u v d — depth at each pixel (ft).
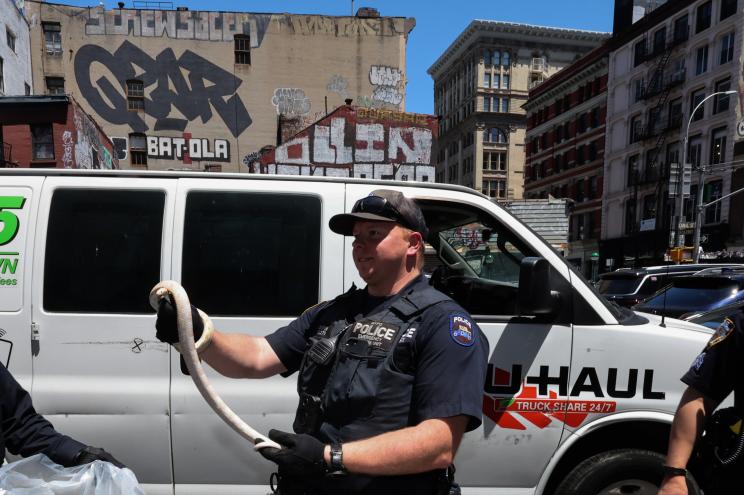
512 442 7.05
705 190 86.02
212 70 93.76
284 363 5.07
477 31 180.86
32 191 7.24
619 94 106.73
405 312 4.19
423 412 3.81
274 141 95.66
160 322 4.23
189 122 93.61
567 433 7.08
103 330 6.97
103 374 6.97
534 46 184.85
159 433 7.00
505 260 8.57
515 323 7.13
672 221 91.09
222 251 7.27
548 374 7.06
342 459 3.61
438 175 225.35
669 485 4.73
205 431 7.04
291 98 95.50
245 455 7.06
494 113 183.73
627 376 7.09
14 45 77.97
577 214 120.78
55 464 4.52
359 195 7.61
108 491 4.33
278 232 7.41
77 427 6.91
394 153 68.59
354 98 96.68
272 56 95.04
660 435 7.30
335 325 4.61
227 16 93.81
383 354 4.03
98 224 7.22
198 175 7.53
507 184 185.78
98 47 90.79
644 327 7.30
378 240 4.47
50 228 7.14
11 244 7.07
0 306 6.97
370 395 3.98
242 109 94.73
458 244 9.86
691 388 4.91
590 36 183.32
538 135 138.00
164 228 7.22
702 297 22.24
